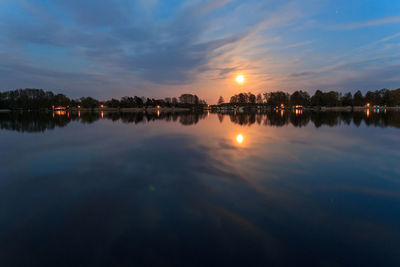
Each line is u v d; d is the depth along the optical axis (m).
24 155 11.96
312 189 7.19
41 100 125.31
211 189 7.24
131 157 11.48
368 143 14.81
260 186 7.46
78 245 4.49
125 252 4.28
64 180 8.15
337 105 134.50
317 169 9.28
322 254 4.21
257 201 6.35
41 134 20.16
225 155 11.81
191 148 13.64
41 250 4.36
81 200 6.49
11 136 18.86
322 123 29.98
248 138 17.44
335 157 11.24
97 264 3.99
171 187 7.43
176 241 4.59
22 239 4.70
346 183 7.68
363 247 4.37
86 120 40.50
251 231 4.90
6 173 8.96
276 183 7.72
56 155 11.95
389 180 7.93
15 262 4.05
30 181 8.07
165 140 16.62
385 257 4.11
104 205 6.17
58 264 4.00
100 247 4.43
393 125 25.78
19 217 5.55
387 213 5.60
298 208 5.92
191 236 4.75
